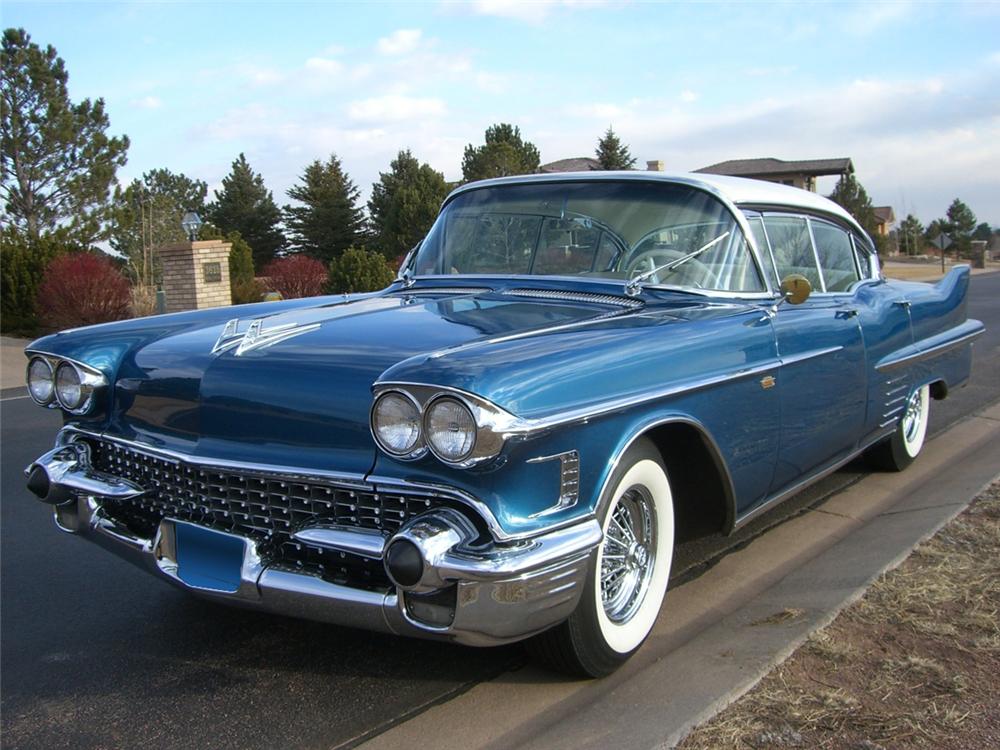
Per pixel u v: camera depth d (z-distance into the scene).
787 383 3.52
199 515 2.86
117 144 29.92
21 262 17.02
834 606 3.12
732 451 3.20
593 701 2.69
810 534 4.24
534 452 2.38
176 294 17.02
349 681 2.90
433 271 4.04
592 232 3.68
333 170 48.97
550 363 2.50
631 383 2.69
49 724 2.67
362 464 2.53
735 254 3.62
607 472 2.61
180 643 3.23
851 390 4.12
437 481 2.39
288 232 50.06
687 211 3.62
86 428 3.29
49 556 4.23
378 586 2.49
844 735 2.36
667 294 3.44
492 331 2.88
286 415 2.67
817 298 4.08
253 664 3.05
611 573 2.88
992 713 2.47
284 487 2.66
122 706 2.77
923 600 3.17
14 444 6.93
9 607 3.60
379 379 2.36
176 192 62.47
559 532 2.45
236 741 2.56
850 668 2.71
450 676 2.91
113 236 29.25
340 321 3.17
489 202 4.05
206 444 2.85
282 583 2.57
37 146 28.77
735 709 2.49
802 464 3.78
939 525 3.96
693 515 3.40
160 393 3.00
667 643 3.08
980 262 46.38
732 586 3.60
